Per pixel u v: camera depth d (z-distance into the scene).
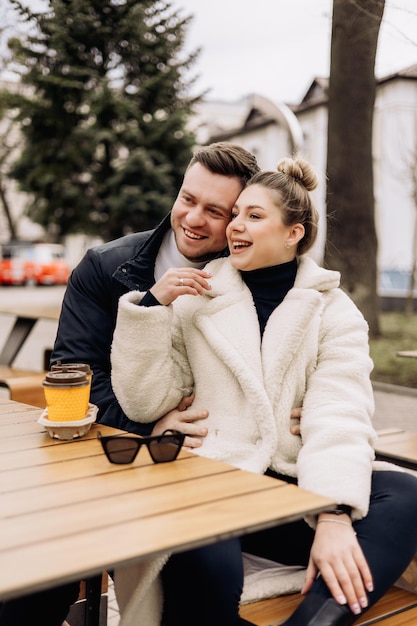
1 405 2.29
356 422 1.98
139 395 2.05
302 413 2.06
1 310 5.85
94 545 1.23
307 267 2.25
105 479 1.57
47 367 5.46
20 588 1.09
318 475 1.85
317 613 1.69
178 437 1.70
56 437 1.88
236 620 1.78
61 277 27.48
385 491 1.97
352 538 1.79
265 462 1.99
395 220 21.88
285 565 2.10
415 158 15.58
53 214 20.20
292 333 2.08
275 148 26.48
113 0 13.59
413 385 7.73
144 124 18.52
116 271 2.38
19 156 21.03
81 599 2.34
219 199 2.30
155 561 1.61
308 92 23.72
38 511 1.38
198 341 2.14
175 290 2.03
